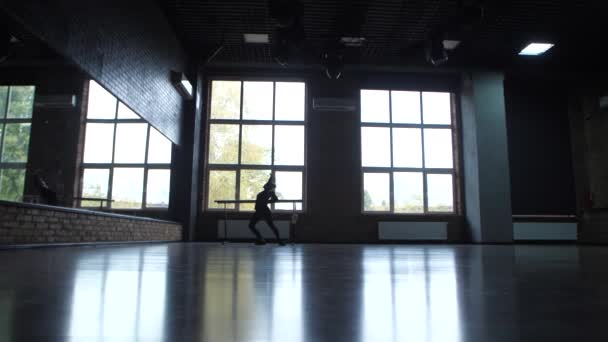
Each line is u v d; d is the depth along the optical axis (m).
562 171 10.95
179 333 0.56
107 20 5.67
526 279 1.45
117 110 7.81
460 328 0.60
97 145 7.47
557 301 0.89
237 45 9.39
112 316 0.69
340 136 10.72
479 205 9.95
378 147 10.91
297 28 7.59
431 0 7.40
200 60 10.00
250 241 10.23
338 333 0.56
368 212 10.62
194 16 8.07
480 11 6.93
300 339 0.52
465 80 10.77
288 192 10.59
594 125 10.68
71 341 0.51
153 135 8.84
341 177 10.58
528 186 10.84
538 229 10.64
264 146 10.77
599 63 9.98
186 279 1.38
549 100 11.15
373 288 1.14
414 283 1.29
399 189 10.81
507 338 0.53
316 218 10.40
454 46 8.96
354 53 9.70
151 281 1.30
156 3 7.51
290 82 11.04
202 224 10.28
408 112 11.11
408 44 9.21
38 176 6.09
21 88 5.61
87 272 1.61
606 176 10.28
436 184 10.92
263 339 0.52
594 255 3.96
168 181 9.65
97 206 7.62
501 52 9.52
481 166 10.05
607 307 0.80
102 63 5.53
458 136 10.95
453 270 1.92
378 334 0.56
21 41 4.48
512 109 11.12
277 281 1.34
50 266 1.94
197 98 10.04
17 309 0.75
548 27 8.23
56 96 5.68
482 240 9.82
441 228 10.51
